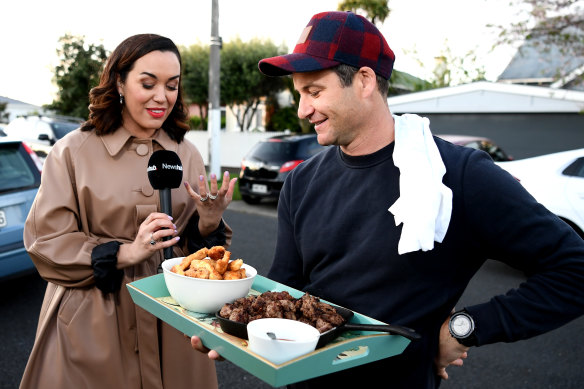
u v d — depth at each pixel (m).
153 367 1.68
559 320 1.07
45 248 1.54
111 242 1.56
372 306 1.21
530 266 1.11
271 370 0.89
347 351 1.05
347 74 1.14
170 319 1.25
